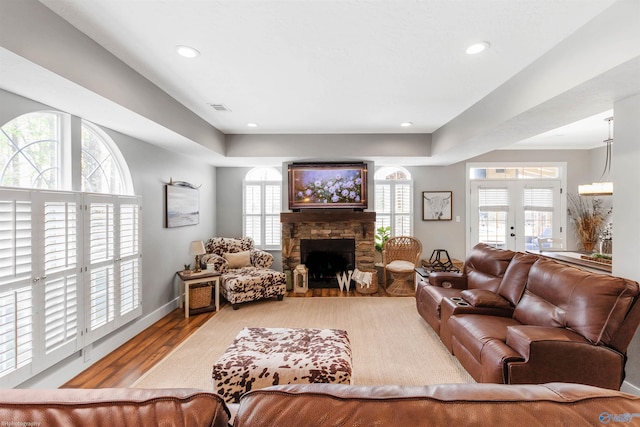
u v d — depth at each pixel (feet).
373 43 6.73
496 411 2.15
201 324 11.87
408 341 10.29
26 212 6.68
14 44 4.97
